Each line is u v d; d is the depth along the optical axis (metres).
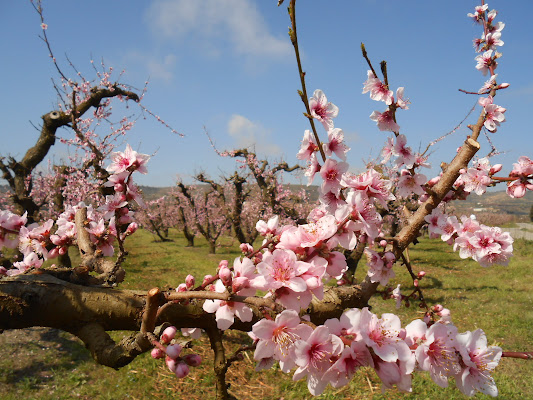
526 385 5.95
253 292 1.05
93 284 1.43
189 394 5.62
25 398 5.31
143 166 1.48
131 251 20.61
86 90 10.57
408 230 1.88
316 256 1.14
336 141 1.47
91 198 10.59
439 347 1.08
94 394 5.55
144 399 5.46
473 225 1.97
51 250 1.86
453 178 1.87
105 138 11.42
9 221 1.83
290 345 0.95
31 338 7.25
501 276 13.30
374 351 0.97
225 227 22.84
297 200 14.79
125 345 1.16
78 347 7.04
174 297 1.01
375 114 1.85
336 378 0.95
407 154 1.88
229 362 1.26
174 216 32.38
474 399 5.32
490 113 1.91
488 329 8.34
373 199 1.38
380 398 5.31
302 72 1.26
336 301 1.61
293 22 1.17
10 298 1.25
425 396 5.37
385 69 1.78
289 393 5.60
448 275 13.48
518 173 1.80
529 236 23.81
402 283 12.20
